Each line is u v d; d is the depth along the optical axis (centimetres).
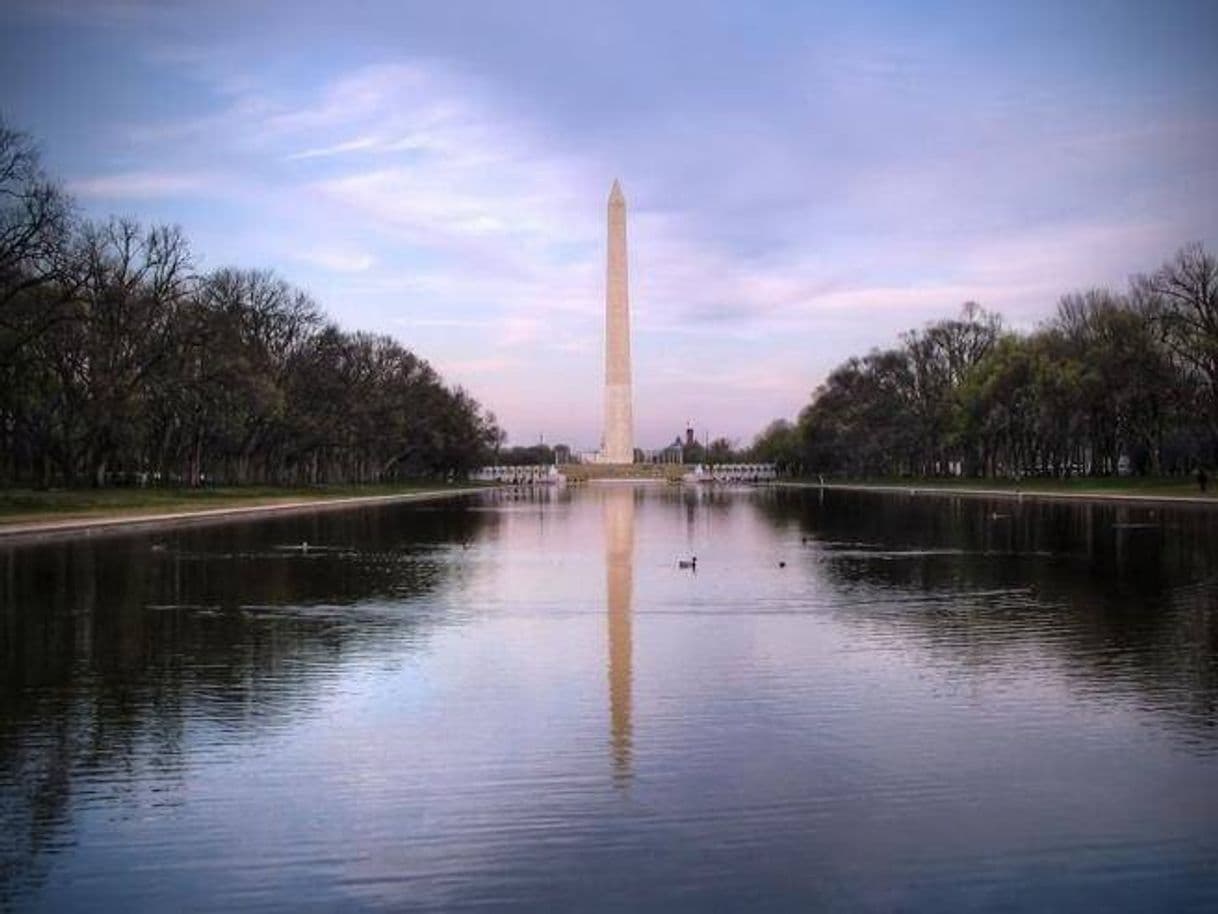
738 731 1675
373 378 12512
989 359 12244
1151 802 1359
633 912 1073
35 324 6512
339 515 7938
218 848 1228
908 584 3469
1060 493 9844
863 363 17338
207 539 5391
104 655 2277
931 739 1628
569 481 18312
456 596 3219
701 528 6369
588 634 2531
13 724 1728
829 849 1220
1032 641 2406
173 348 8031
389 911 1078
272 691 1948
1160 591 3225
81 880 1148
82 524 5831
